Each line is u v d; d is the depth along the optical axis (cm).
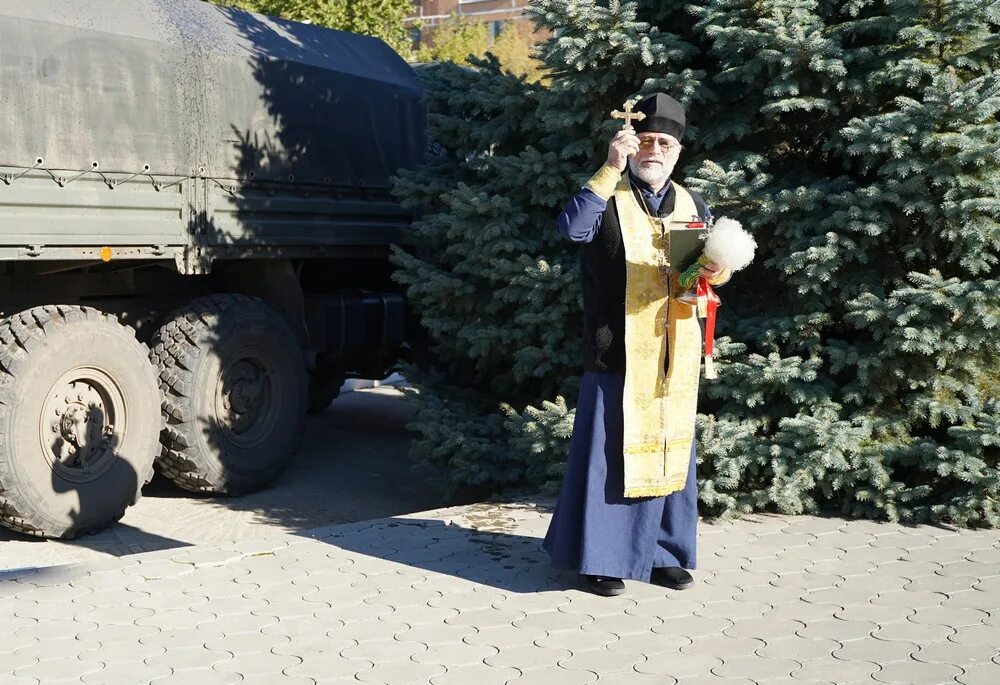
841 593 473
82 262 720
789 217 617
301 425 873
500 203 716
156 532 743
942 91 572
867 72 631
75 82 692
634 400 458
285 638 427
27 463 682
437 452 735
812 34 602
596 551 465
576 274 682
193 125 766
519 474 734
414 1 3509
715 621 443
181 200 755
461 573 500
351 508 819
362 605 461
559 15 662
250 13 868
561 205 739
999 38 602
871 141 587
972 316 568
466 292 747
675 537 479
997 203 562
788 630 433
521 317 696
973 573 498
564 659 407
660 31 700
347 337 944
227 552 526
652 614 450
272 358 845
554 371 705
